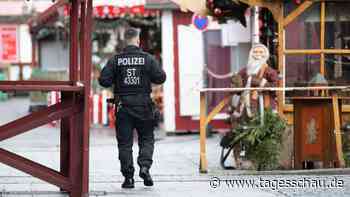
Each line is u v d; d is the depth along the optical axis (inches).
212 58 1373.0
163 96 1454.2
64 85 604.4
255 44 884.6
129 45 701.9
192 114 1370.6
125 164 692.7
